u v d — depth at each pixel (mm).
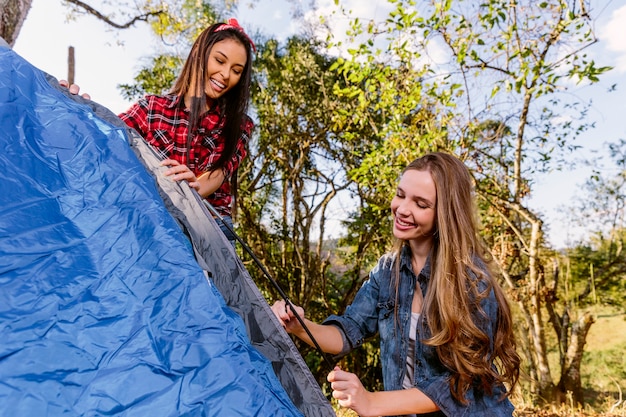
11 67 1687
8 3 2969
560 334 9188
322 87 9328
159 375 1083
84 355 1073
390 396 1428
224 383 1114
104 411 985
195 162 2309
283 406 1212
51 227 1324
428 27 5266
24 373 986
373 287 1771
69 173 1505
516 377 1550
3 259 1184
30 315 1100
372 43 5562
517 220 8258
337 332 1724
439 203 1562
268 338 1550
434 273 1581
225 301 1590
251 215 10125
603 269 10289
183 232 1640
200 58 2232
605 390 10406
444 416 1521
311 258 10359
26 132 1523
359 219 9172
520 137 6695
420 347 1568
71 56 4656
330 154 9984
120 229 1405
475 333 1460
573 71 4910
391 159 6000
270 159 10078
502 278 7887
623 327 12453
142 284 1282
